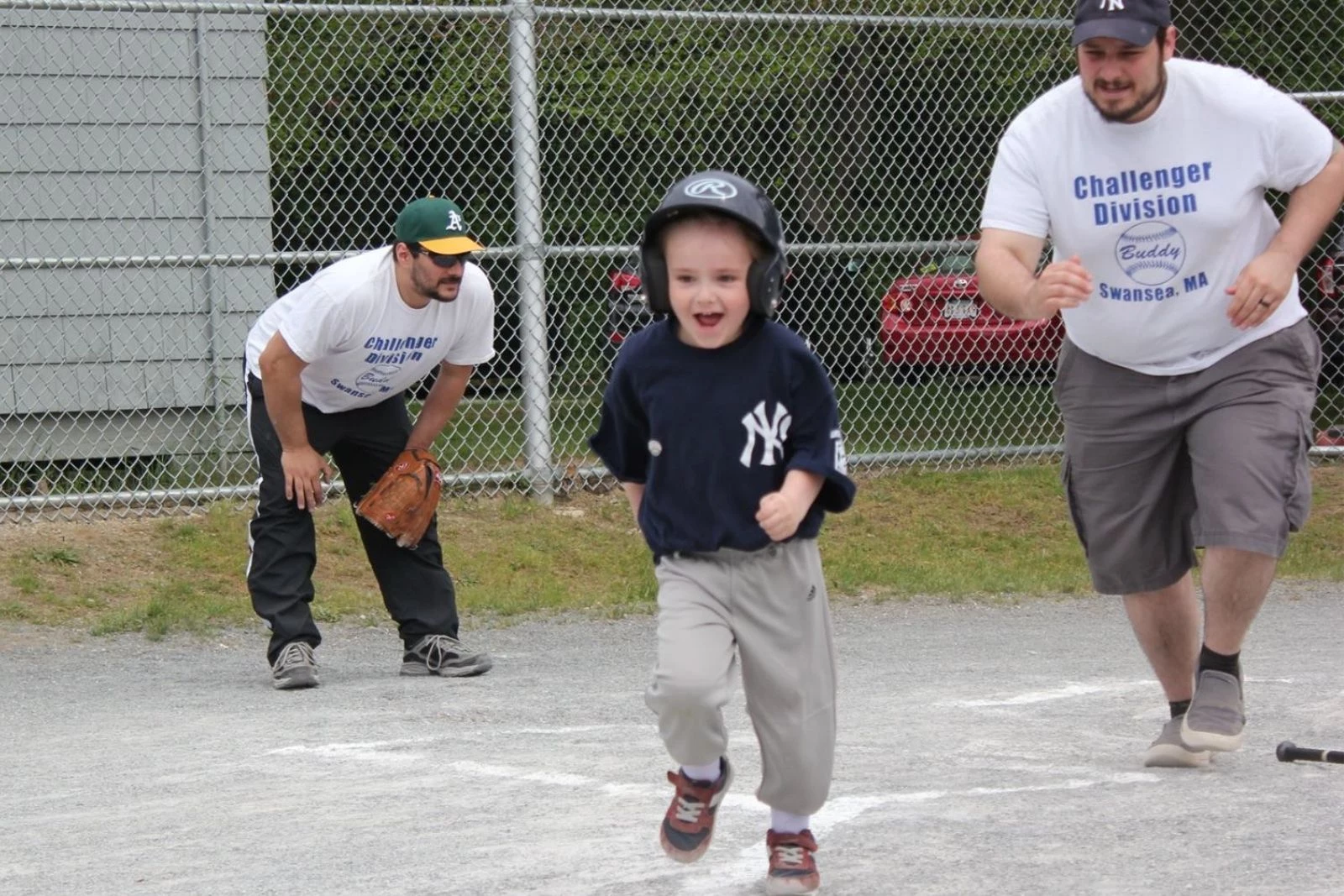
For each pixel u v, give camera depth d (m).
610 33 16.83
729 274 4.75
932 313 16.78
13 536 13.02
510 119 15.86
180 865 5.69
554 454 15.16
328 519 14.02
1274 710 8.45
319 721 8.67
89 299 14.61
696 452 4.89
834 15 15.15
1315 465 17.00
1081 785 6.55
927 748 7.48
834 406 4.91
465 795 6.66
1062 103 6.49
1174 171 6.34
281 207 16.98
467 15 14.71
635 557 14.06
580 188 16.53
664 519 4.99
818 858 5.48
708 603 4.95
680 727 4.89
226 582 12.85
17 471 14.52
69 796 6.96
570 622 12.30
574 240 16.84
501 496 14.71
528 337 14.57
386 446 10.40
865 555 14.48
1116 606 13.05
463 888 5.23
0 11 14.19
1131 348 6.59
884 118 17.55
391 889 5.25
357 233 17.58
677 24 16.70
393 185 17.66
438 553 10.45
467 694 9.55
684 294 4.78
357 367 9.85
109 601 12.23
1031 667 10.39
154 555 13.08
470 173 16.86
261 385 10.07
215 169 15.02
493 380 16.17
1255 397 6.49
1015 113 17.16
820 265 16.95
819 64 17.19
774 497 4.74
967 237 17.16
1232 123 6.30
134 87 14.71
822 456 4.83
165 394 14.88
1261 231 6.46
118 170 14.70
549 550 14.01
